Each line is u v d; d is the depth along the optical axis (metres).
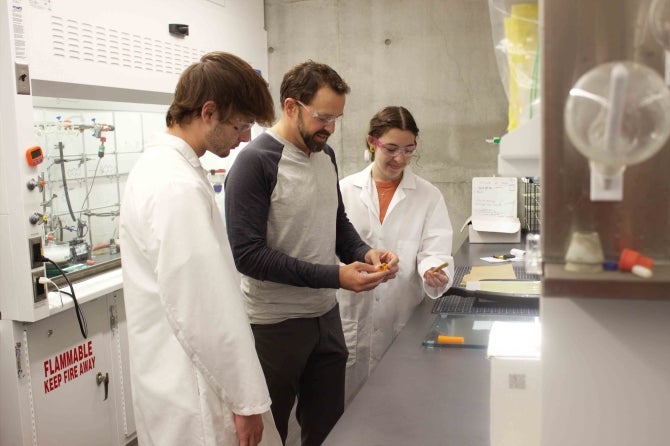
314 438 2.14
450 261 2.32
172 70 3.08
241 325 1.41
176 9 3.10
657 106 0.63
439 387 1.40
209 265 1.37
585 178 0.71
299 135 1.88
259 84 1.54
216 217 1.54
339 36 4.15
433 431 1.19
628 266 0.69
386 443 1.15
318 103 1.80
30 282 2.16
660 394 0.82
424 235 2.43
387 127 2.25
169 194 1.38
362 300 2.41
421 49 3.99
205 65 1.50
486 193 3.48
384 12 4.04
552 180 0.72
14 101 2.11
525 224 3.60
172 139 1.51
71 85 2.43
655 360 0.81
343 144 4.25
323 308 2.04
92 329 2.59
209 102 1.48
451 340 1.67
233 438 1.47
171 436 1.45
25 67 2.16
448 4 3.91
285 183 1.88
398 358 1.59
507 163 0.94
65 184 2.76
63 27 2.37
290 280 1.83
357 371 2.46
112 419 2.72
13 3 2.11
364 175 2.48
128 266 1.49
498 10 0.94
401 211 2.41
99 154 2.97
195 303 1.36
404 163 2.30
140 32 2.83
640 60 0.70
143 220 1.40
